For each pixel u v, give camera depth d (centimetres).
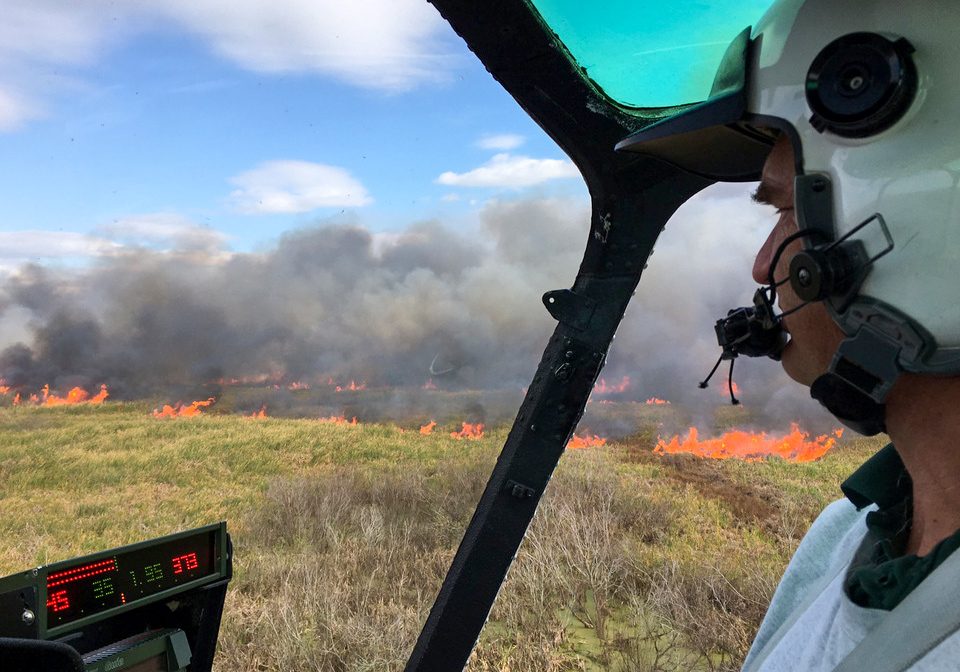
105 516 810
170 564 244
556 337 144
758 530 668
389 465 1080
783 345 64
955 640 38
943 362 45
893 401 51
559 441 139
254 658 423
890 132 50
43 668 123
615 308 138
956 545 44
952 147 48
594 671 394
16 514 803
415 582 553
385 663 412
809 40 56
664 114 128
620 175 134
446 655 138
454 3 117
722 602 470
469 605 138
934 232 47
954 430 47
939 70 49
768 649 68
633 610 470
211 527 258
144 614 268
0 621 202
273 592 533
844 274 51
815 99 53
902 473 62
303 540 680
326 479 932
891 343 48
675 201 134
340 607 481
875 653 42
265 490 953
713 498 801
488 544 139
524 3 115
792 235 56
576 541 562
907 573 47
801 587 75
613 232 138
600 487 775
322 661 412
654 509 727
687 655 411
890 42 50
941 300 46
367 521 705
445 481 884
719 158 81
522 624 453
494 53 122
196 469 1098
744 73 62
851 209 52
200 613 263
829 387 53
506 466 141
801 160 55
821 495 805
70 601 215
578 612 471
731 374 68
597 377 140
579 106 127
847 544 69
